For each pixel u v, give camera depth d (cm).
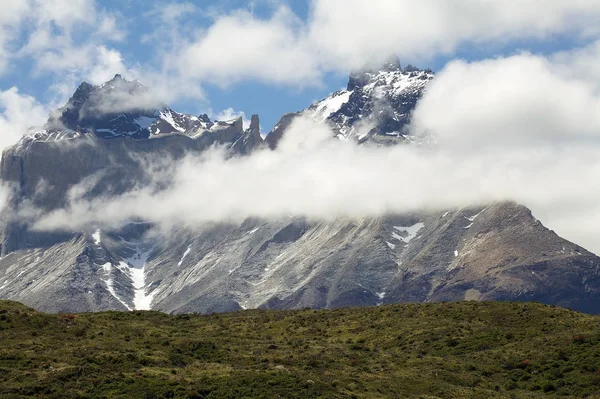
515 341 17238
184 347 15538
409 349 17338
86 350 14600
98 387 13100
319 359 15625
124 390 13012
